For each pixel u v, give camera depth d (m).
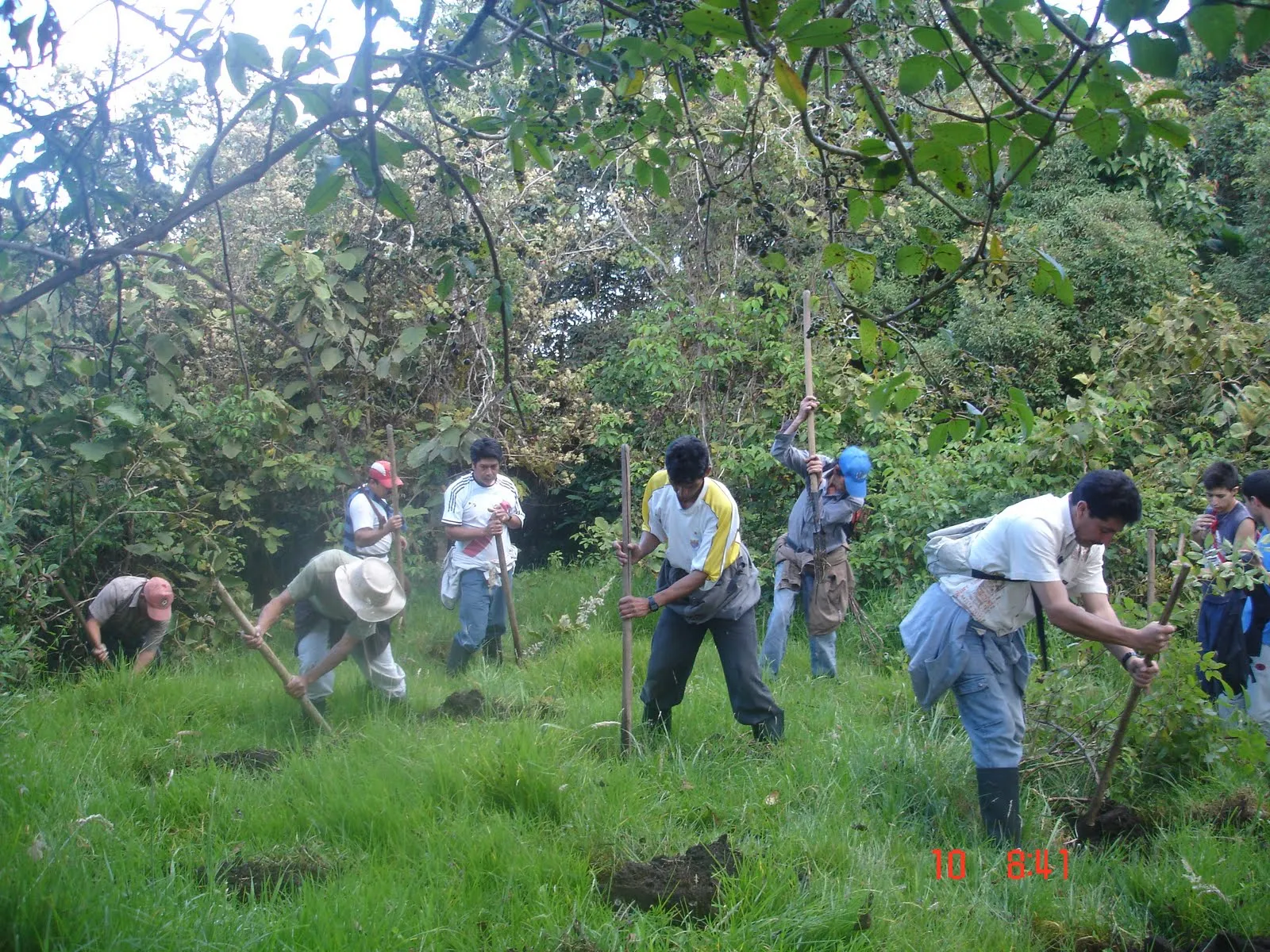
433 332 4.01
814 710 6.45
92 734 5.74
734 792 5.01
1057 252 12.10
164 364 4.91
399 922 3.57
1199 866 4.32
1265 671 5.83
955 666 4.77
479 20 3.16
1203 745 5.25
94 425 7.07
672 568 5.74
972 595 4.77
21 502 7.64
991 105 3.38
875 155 2.90
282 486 9.97
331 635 6.27
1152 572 6.04
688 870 4.02
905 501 8.81
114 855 3.96
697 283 11.25
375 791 4.60
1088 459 8.57
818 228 10.27
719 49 3.77
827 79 3.38
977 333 11.84
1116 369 9.47
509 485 8.22
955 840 4.75
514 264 10.49
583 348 14.22
